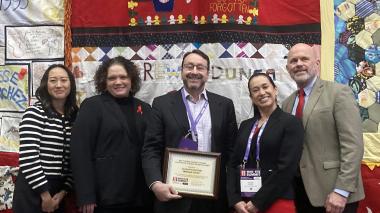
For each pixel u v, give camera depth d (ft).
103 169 8.94
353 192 8.12
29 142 8.82
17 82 11.64
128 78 9.38
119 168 8.94
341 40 10.93
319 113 8.58
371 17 10.85
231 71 11.02
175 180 8.59
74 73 11.38
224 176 9.10
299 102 8.97
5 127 11.66
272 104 8.63
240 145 8.70
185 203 8.62
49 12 11.51
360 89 10.84
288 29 11.04
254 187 8.30
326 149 8.54
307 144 8.64
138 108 9.59
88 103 9.25
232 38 10.99
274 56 11.02
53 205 9.04
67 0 11.38
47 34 11.51
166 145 8.87
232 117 9.39
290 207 8.15
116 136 9.04
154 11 11.23
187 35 11.10
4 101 11.71
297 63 8.81
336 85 8.78
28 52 11.60
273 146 8.30
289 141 8.23
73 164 8.85
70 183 9.47
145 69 11.26
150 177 8.52
